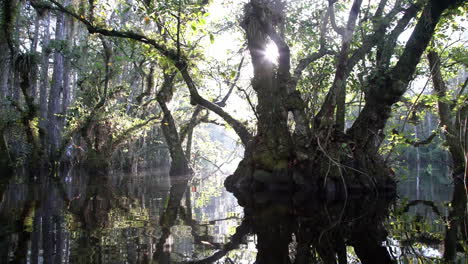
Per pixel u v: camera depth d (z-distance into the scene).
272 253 5.20
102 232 6.19
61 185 15.53
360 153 11.85
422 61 17.28
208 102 15.77
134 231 6.35
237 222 7.60
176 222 7.44
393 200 11.38
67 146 23.50
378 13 13.17
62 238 5.68
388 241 5.89
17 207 8.91
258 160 12.18
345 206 9.38
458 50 15.45
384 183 12.07
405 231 6.61
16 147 22.42
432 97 14.65
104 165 23.28
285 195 11.11
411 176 26.22
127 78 31.83
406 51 11.79
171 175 24.38
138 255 4.83
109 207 9.33
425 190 15.33
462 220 7.71
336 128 11.60
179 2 12.84
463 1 11.53
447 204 10.45
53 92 24.06
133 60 22.23
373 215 8.20
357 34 12.94
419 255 5.11
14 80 23.38
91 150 23.33
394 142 13.37
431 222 7.47
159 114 24.95
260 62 12.46
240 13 16.75
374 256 5.05
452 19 13.37
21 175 19.89
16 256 4.66
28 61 20.08
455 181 16.69
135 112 28.31
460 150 16.34
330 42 14.01
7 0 17.72
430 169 29.61
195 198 12.56
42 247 5.12
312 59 13.98
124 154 32.38
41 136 21.78
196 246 5.45
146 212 8.67
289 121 13.55
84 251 4.95
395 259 4.93
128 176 25.00
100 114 23.00
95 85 25.30
